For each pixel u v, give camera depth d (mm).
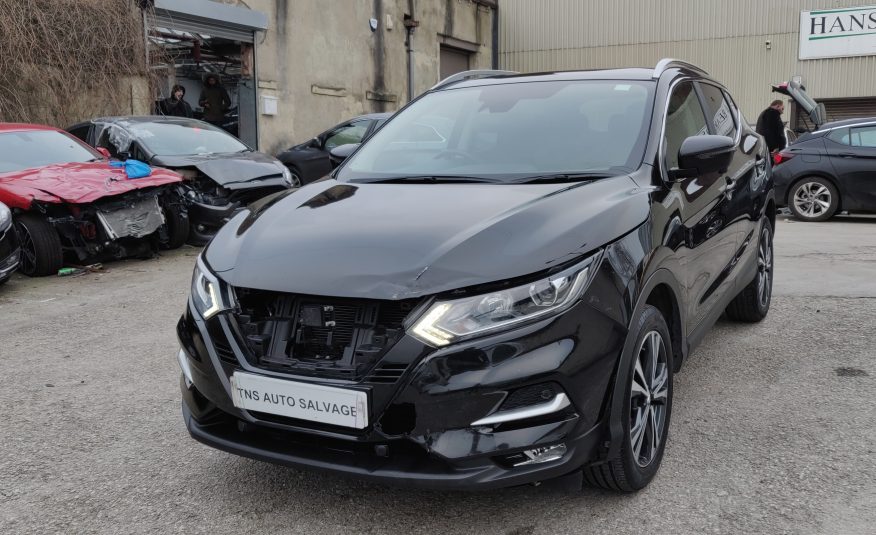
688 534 2539
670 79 3830
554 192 2889
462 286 2332
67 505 2867
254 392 2494
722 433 3348
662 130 3400
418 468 2340
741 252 4340
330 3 16094
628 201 2836
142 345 4961
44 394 4059
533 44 24094
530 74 4121
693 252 3305
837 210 10617
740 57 21797
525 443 2311
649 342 2797
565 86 3838
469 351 2285
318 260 2543
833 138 10617
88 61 11477
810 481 2879
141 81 12297
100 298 6375
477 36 22547
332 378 2379
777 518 2619
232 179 8680
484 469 2309
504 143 3504
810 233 9414
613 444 2496
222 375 2578
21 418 3729
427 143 3701
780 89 15430
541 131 3520
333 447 2465
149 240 8297
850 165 10398
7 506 2865
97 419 3703
